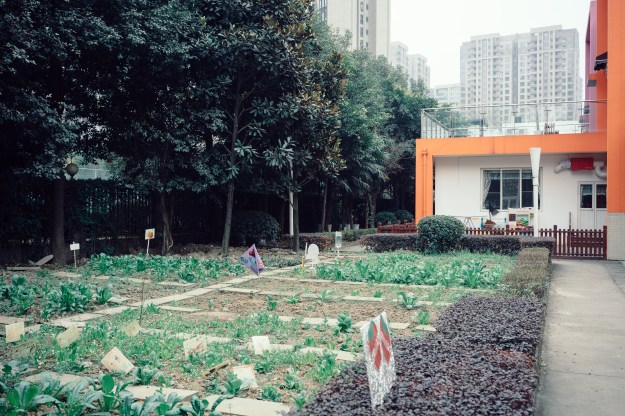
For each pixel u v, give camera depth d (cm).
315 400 386
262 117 1736
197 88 1642
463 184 2256
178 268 1313
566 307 969
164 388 477
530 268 1084
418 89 4675
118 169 2541
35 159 1278
